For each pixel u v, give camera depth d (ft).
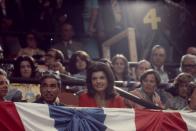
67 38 43.47
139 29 45.75
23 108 27.43
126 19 46.37
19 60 34.88
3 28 46.21
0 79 28.96
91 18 46.19
